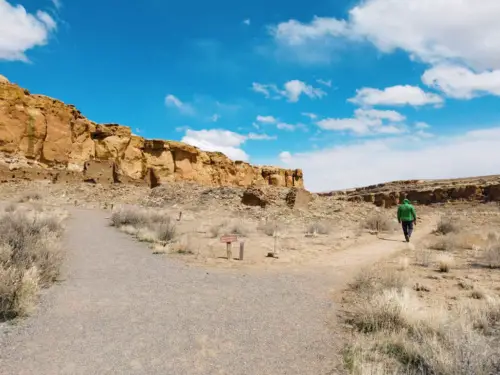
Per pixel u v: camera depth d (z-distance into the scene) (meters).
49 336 5.27
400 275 8.98
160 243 15.96
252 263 11.87
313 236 20.55
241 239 18.61
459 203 80.25
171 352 4.81
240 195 46.06
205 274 9.99
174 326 5.81
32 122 74.44
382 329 5.46
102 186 62.28
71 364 4.40
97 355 4.67
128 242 16.42
